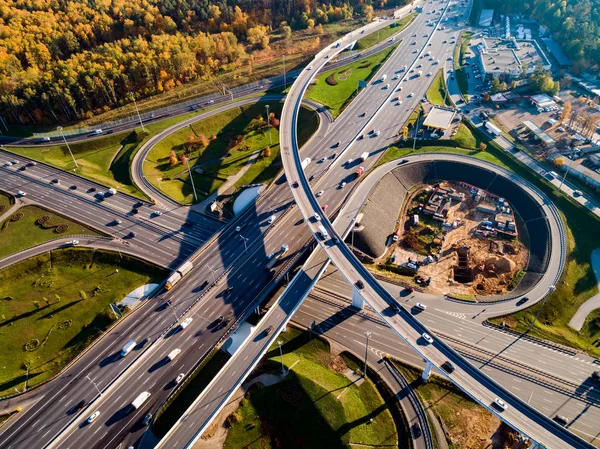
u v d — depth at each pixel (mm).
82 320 151500
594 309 159000
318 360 142375
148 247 177125
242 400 130375
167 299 151875
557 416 125125
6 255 174750
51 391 128250
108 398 124562
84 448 114375
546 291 161750
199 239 181125
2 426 120750
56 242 180125
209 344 136125
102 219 191000
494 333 148625
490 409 109000
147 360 133125
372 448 119688
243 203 199500
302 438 121312
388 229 192000
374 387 134375
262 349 128250
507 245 185750
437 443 120312
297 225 180125
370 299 135625
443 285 168500
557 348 143750
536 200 199875
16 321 152500
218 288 154125
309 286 146000
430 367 130125
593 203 196625
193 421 112375
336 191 196250
